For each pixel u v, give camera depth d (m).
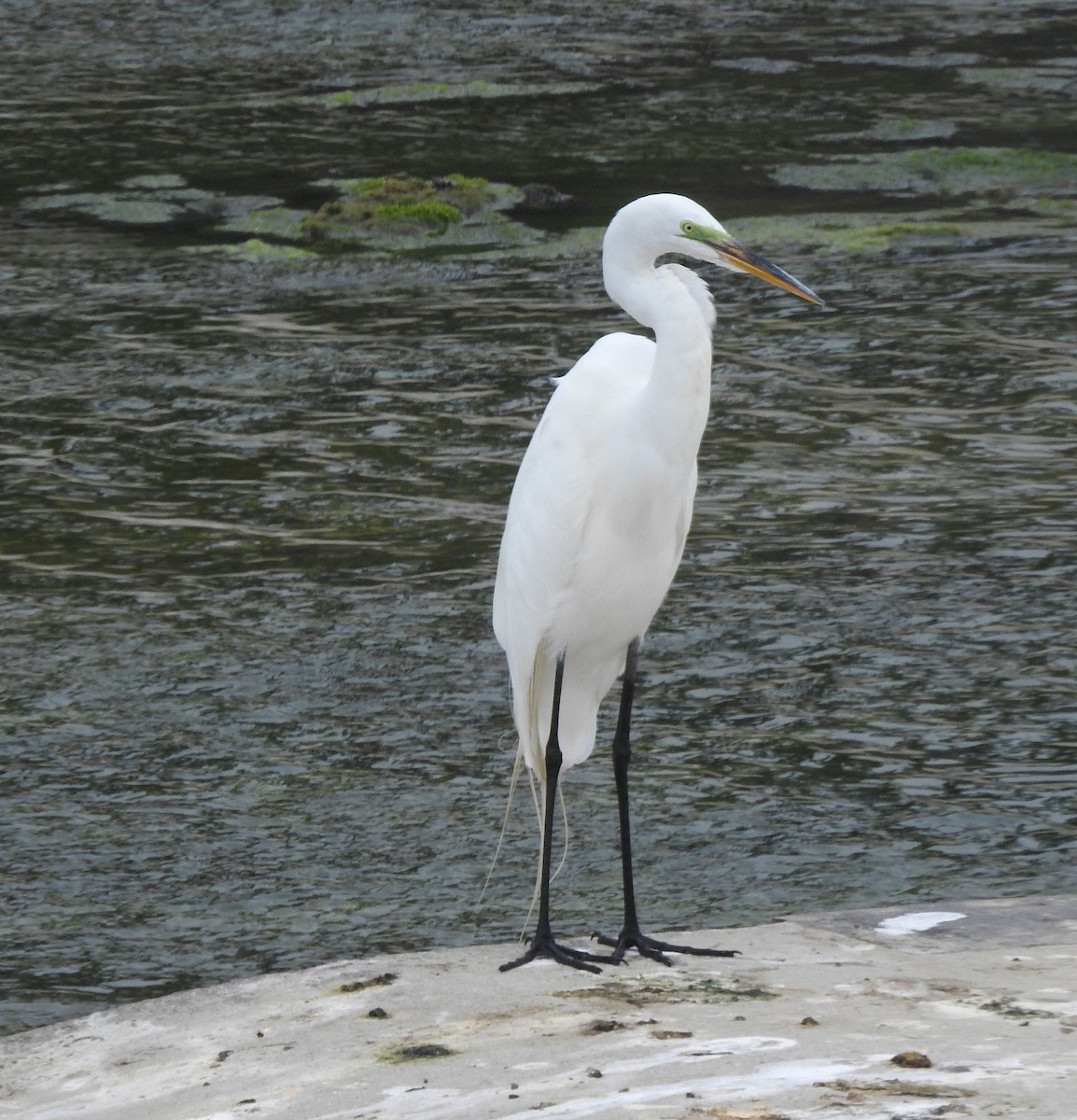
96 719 11.38
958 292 22.34
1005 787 10.35
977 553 14.09
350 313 22.11
